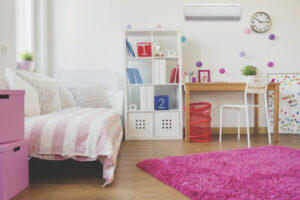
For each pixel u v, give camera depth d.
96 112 2.04
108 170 1.42
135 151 2.34
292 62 3.48
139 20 3.41
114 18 3.41
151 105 3.08
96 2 3.40
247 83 2.65
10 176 1.21
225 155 2.05
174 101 3.44
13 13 2.19
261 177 1.48
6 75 1.84
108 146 1.40
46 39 3.30
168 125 3.07
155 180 1.51
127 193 1.30
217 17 3.43
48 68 3.37
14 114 1.28
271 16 3.47
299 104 3.39
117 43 3.42
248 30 3.42
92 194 1.29
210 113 3.29
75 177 1.57
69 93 2.81
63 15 3.38
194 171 1.61
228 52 3.46
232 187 1.32
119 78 3.42
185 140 2.87
